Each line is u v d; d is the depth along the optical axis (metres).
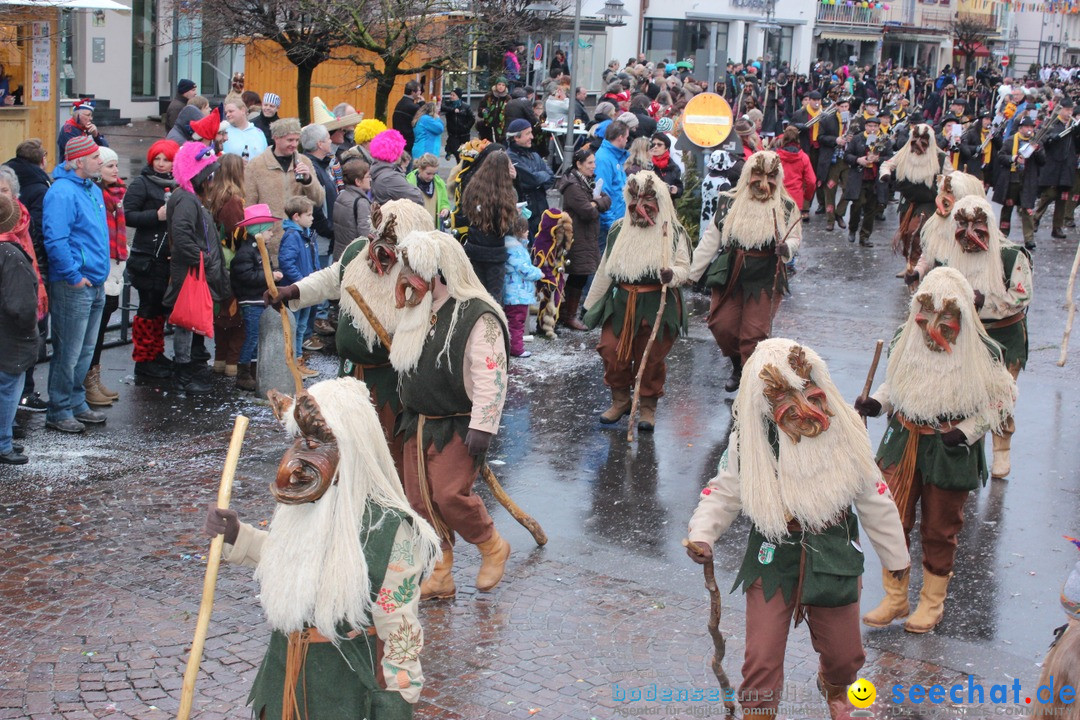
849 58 52.44
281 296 6.38
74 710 4.89
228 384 9.80
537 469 8.20
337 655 3.71
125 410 8.96
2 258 7.36
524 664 5.45
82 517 6.88
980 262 8.23
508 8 18.11
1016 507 7.80
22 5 13.12
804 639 5.79
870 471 4.56
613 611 6.04
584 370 10.83
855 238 18.80
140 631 5.58
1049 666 3.54
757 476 4.47
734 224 9.48
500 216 10.30
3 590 5.93
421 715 4.95
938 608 6.01
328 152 11.07
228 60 28.06
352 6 16.05
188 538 6.67
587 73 31.31
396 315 6.18
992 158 21.89
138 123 26.47
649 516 7.41
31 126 15.66
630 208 8.79
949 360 5.79
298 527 3.68
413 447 6.02
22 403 8.80
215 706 4.96
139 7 26.89
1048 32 62.28
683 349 11.82
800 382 4.40
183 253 8.90
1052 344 12.55
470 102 23.48
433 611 5.98
